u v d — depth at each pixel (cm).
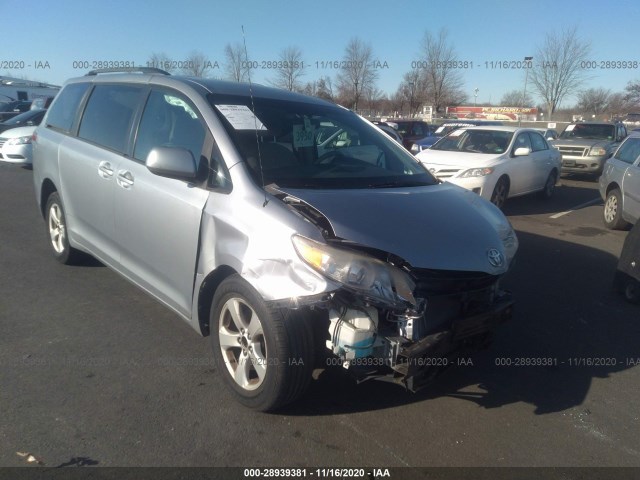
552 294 567
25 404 323
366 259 282
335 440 307
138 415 318
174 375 363
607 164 968
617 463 303
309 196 318
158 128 400
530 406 354
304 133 393
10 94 2686
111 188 424
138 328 430
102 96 483
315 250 282
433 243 307
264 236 300
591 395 371
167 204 364
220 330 335
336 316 285
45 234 699
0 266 562
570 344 449
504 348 436
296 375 299
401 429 320
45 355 383
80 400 330
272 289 288
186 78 414
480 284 321
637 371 408
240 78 439
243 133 358
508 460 300
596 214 1079
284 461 288
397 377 297
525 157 1089
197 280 345
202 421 316
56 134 528
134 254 410
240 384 326
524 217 1017
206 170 347
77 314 451
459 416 337
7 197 951
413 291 287
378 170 400
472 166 977
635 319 509
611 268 676
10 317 441
